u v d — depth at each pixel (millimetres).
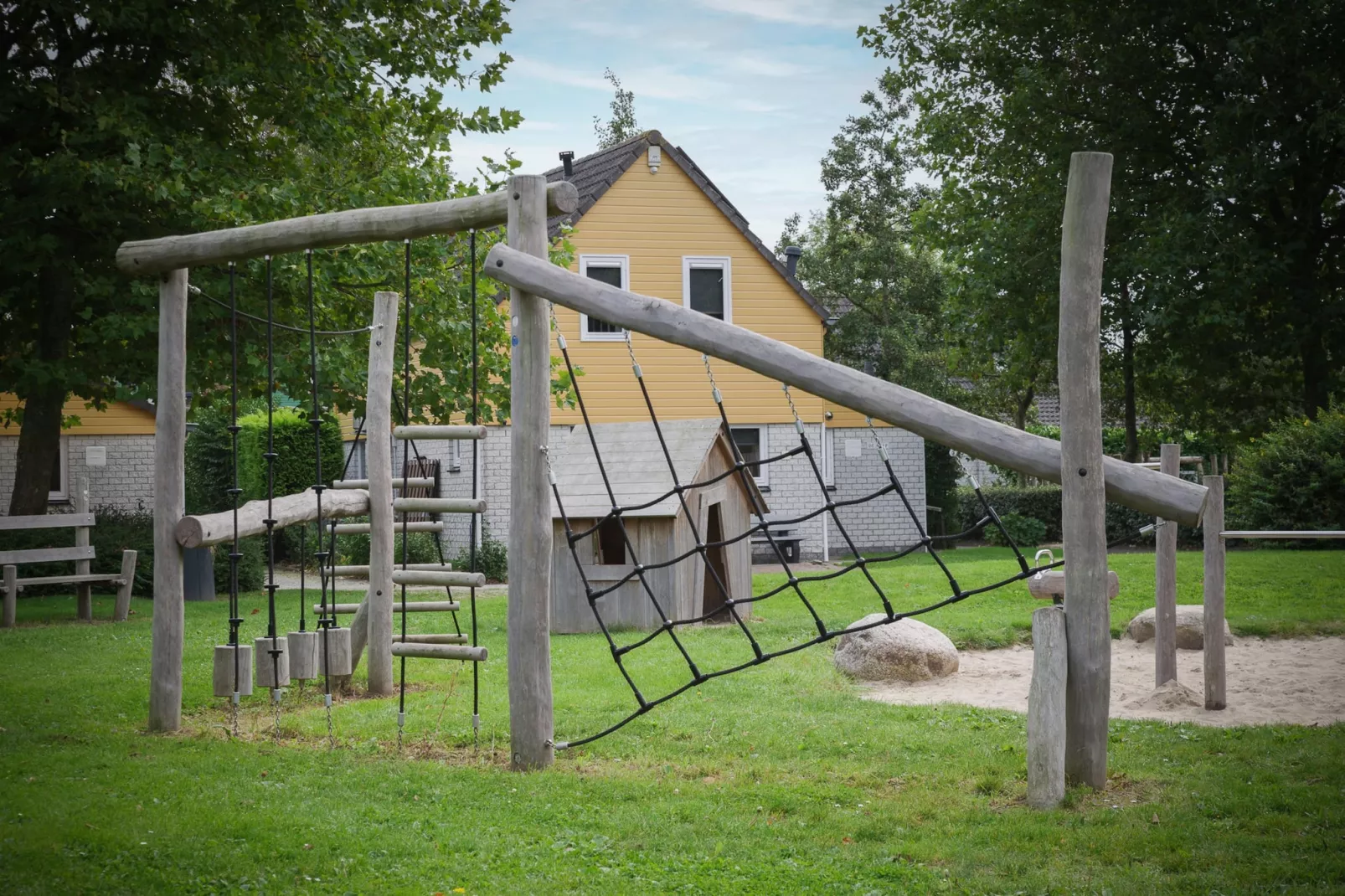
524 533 6730
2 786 6020
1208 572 8406
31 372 14797
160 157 14086
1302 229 22422
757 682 9453
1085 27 23203
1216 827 5297
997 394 32531
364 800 5938
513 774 6531
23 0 14523
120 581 14727
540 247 6859
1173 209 21984
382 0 16688
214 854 4891
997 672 10289
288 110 16203
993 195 24938
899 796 6039
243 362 15258
